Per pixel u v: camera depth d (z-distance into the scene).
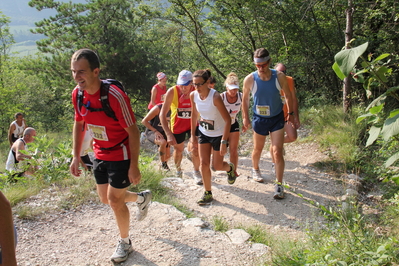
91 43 16.88
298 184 5.49
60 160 5.49
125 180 3.10
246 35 13.20
